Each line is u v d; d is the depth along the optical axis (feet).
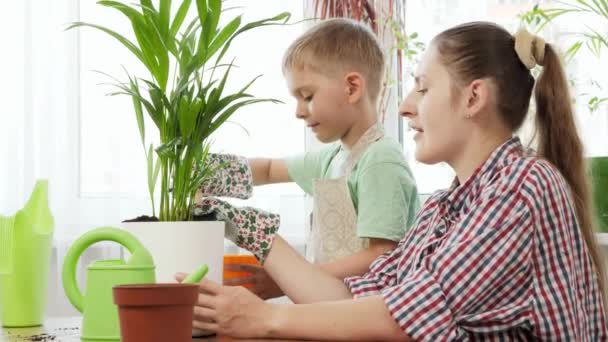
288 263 4.15
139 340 2.52
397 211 4.93
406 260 4.09
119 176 8.69
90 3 8.76
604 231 6.45
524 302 3.28
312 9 9.00
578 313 3.35
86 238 3.32
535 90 3.95
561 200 3.41
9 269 3.74
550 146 3.89
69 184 8.55
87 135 8.70
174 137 3.72
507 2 9.04
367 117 5.41
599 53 8.09
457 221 3.67
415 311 3.24
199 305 3.41
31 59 8.51
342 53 5.28
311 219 5.82
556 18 8.72
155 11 3.66
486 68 3.77
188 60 3.76
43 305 3.85
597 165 6.42
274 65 9.01
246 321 3.36
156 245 3.51
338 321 3.30
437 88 3.84
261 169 6.04
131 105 8.75
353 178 5.24
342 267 4.84
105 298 3.16
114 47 8.78
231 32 3.84
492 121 3.80
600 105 8.71
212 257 3.59
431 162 3.93
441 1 9.25
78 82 8.65
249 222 4.14
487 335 3.32
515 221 3.29
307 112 5.36
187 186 3.70
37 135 8.63
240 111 8.93
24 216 3.76
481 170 3.73
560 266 3.33
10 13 8.57
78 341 3.17
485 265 3.26
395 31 8.56
